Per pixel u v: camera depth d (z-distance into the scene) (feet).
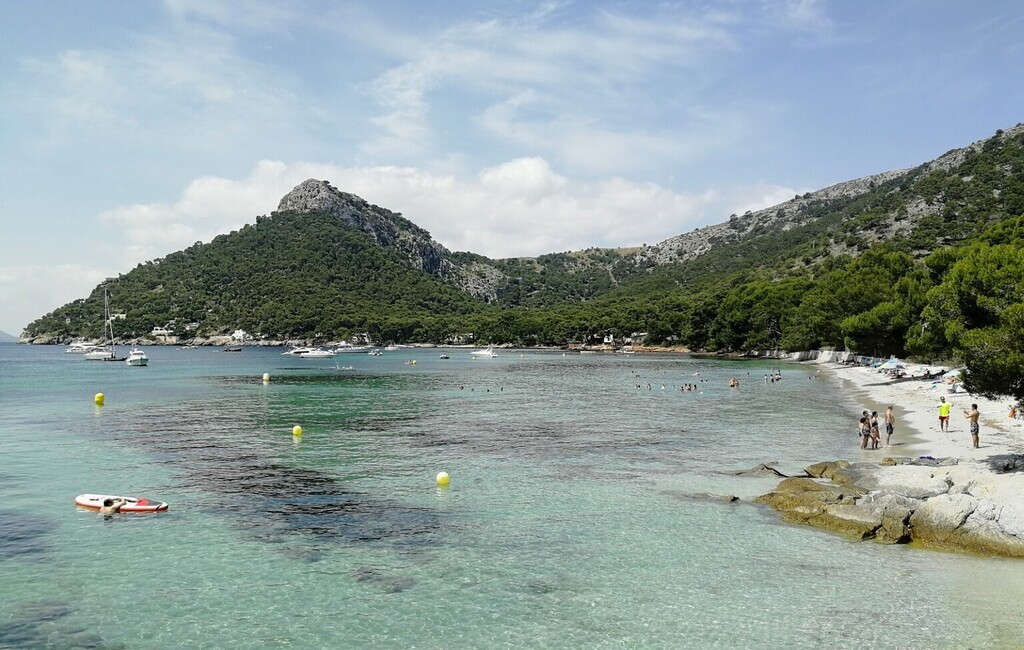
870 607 58.65
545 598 61.00
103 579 65.05
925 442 132.26
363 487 102.01
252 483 104.42
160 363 527.81
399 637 53.62
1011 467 100.73
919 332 262.47
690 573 66.74
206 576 65.98
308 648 51.75
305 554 72.23
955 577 65.31
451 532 79.71
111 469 114.01
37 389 275.18
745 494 97.09
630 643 52.47
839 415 183.42
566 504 91.91
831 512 81.97
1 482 104.32
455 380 334.65
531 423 172.14
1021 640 52.44
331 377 360.07
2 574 66.13
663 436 149.48
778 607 58.85
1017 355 92.02
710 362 484.33
